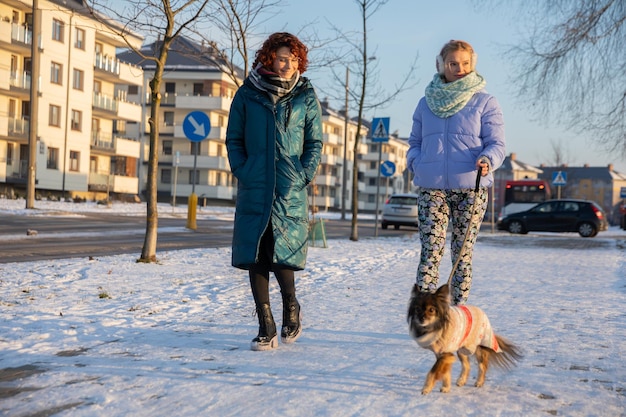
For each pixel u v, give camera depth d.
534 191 43.28
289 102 5.76
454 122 5.99
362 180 110.69
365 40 20.81
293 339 5.83
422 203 6.16
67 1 44.94
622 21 19.52
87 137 49.75
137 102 68.06
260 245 5.70
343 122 93.56
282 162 5.68
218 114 68.12
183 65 65.88
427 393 4.26
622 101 20.08
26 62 44.72
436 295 4.20
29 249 13.73
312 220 17.67
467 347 4.37
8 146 44.31
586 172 169.12
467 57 6.05
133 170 59.38
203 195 67.69
